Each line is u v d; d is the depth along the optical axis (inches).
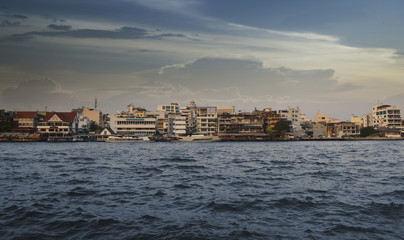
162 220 842.8
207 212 919.0
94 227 789.9
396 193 1153.4
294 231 761.0
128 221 834.8
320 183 1391.5
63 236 731.4
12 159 2652.6
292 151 3865.7
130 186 1327.5
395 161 2417.6
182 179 1520.7
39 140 7736.2
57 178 1552.7
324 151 3846.0
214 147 5068.9
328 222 824.3
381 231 754.2
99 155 3189.0
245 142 7554.1
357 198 1080.2
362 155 3107.8
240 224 811.4
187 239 711.1
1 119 7859.3
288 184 1370.6
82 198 1103.0
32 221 836.0
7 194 1163.3
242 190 1236.5
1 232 756.6
